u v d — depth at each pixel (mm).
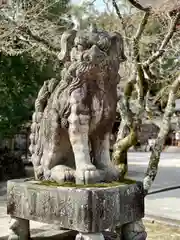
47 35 7320
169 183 12961
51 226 4805
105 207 3441
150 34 8047
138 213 3850
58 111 3824
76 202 3396
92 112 3742
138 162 20953
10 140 15586
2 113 12008
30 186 3756
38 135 4172
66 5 9781
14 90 12016
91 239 3363
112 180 3908
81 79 3629
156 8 5809
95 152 3951
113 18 7453
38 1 7859
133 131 6230
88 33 3615
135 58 6328
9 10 7211
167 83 8953
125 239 3861
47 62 11148
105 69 3645
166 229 6957
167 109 6023
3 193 10734
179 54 7961
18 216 3889
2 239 4926
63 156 3988
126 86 6637
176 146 30609
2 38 7719
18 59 11484
